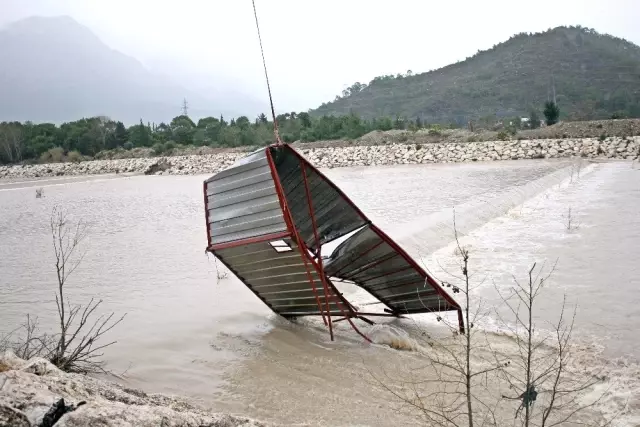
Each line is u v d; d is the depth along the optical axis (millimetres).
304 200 9469
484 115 124250
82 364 7621
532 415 6129
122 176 50781
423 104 144500
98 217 23484
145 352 8195
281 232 7602
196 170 51062
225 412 6395
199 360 7930
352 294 11000
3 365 5285
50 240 18203
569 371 7133
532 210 18953
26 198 33562
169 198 30328
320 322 9570
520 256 12797
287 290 8828
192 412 5480
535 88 135500
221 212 8258
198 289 11672
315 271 8164
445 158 42625
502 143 42812
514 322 8930
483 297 10188
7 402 4250
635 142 37719
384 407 6516
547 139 43250
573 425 6012
